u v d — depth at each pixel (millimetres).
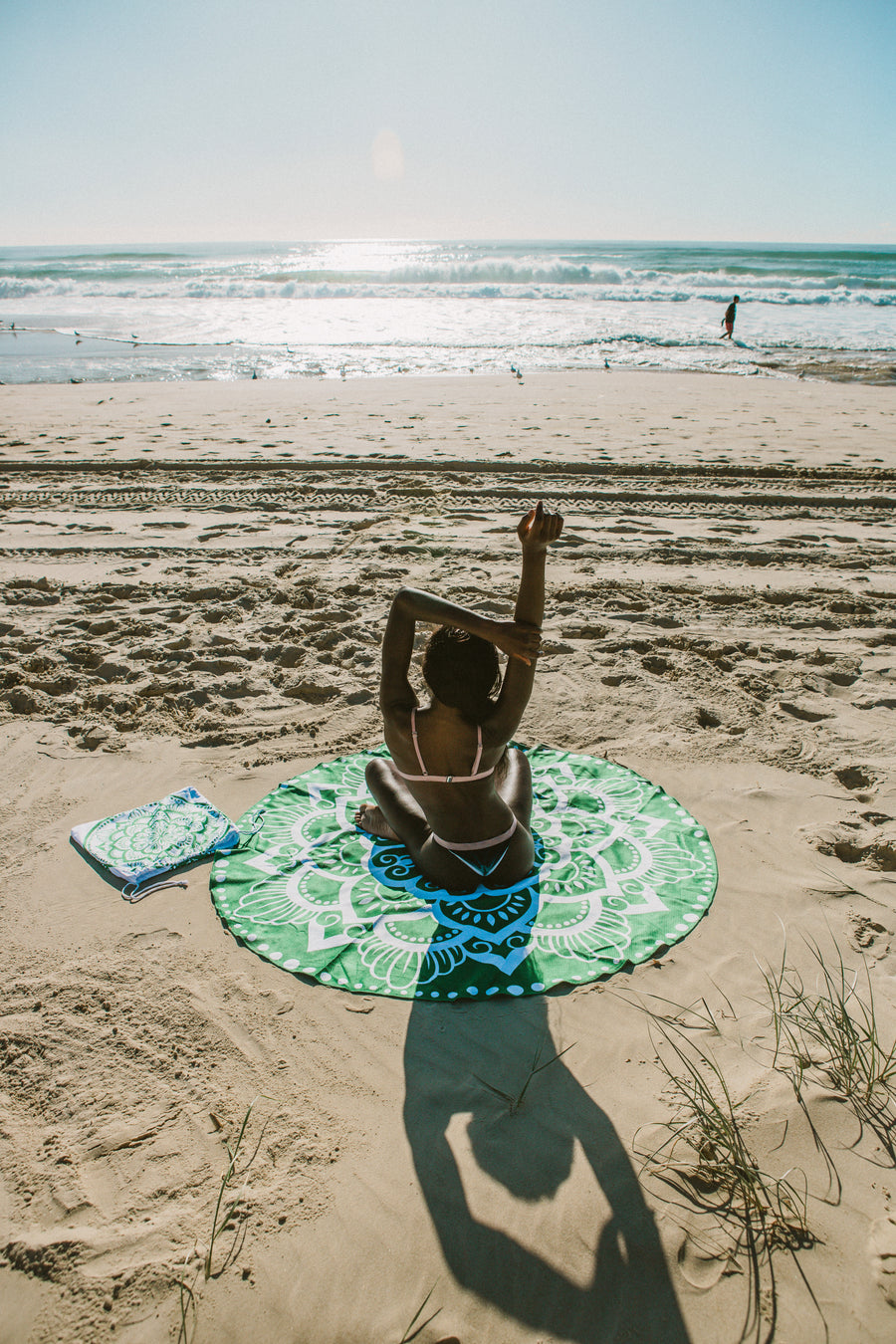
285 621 5523
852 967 2656
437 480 9336
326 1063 2307
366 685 4621
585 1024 2434
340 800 3584
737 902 2969
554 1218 1874
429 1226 1864
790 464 9961
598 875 3096
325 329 26312
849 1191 1924
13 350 21078
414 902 2961
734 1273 1756
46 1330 1684
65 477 9516
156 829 3346
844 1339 1629
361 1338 1651
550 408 13648
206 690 4562
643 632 5410
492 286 40594
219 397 14742
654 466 9820
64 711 4371
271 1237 1846
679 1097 2182
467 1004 2514
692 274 43531
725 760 3920
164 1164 2023
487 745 2740
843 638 5336
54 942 2785
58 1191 1960
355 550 7086
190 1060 2320
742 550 7160
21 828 3422
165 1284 1756
